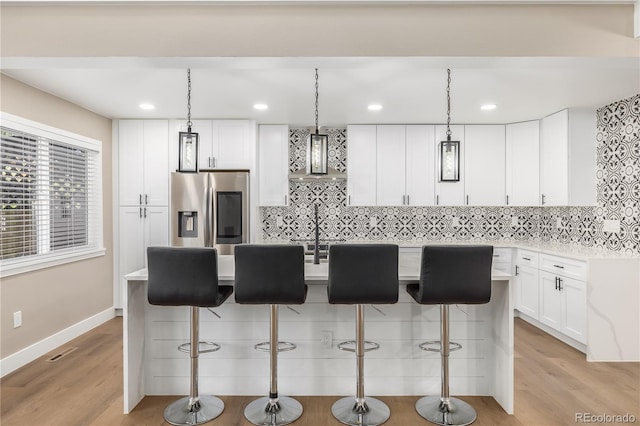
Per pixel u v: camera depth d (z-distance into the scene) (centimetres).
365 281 210
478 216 489
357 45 216
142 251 436
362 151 463
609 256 326
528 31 215
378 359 258
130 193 436
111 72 286
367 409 234
